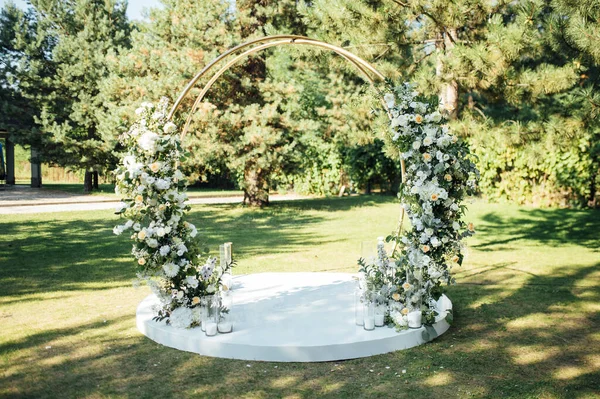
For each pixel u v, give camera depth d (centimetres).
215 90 1271
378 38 761
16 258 746
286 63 1761
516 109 1029
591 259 743
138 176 416
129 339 423
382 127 662
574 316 485
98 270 676
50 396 320
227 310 411
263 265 704
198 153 1188
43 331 441
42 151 1895
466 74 681
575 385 336
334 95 1445
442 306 480
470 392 325
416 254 423
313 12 820
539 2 621
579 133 665
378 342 392
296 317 450
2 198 1655
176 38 1316
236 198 1702
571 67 638
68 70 1827
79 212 1275
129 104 1267
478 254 788
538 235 945
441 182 430
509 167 1330
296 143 1313
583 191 1205
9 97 1950
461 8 665
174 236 423
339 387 333
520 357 385
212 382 339
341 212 1278
